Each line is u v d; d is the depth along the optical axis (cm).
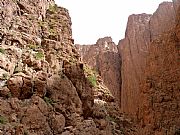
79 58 1528
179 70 3017
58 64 1331
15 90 1029
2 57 1085
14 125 951
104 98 1845
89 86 1472
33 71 1135
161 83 3027
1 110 961
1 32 1189
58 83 1248
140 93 3166
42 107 1077
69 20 1677
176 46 3150
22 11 1380
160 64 3164
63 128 1174
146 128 2836
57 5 1720
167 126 2752
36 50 1275
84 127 1292
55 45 1412
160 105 2892
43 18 1540
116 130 1595
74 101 1295
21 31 1300
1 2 1239
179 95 2906
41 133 1033
